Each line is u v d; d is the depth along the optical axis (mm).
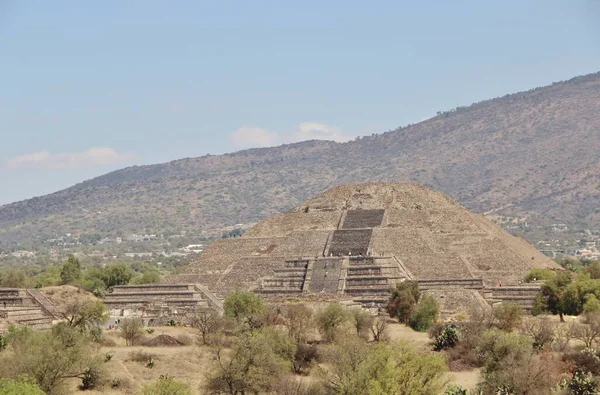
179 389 183875
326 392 187625
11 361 191000
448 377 199125
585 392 184500
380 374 178125
